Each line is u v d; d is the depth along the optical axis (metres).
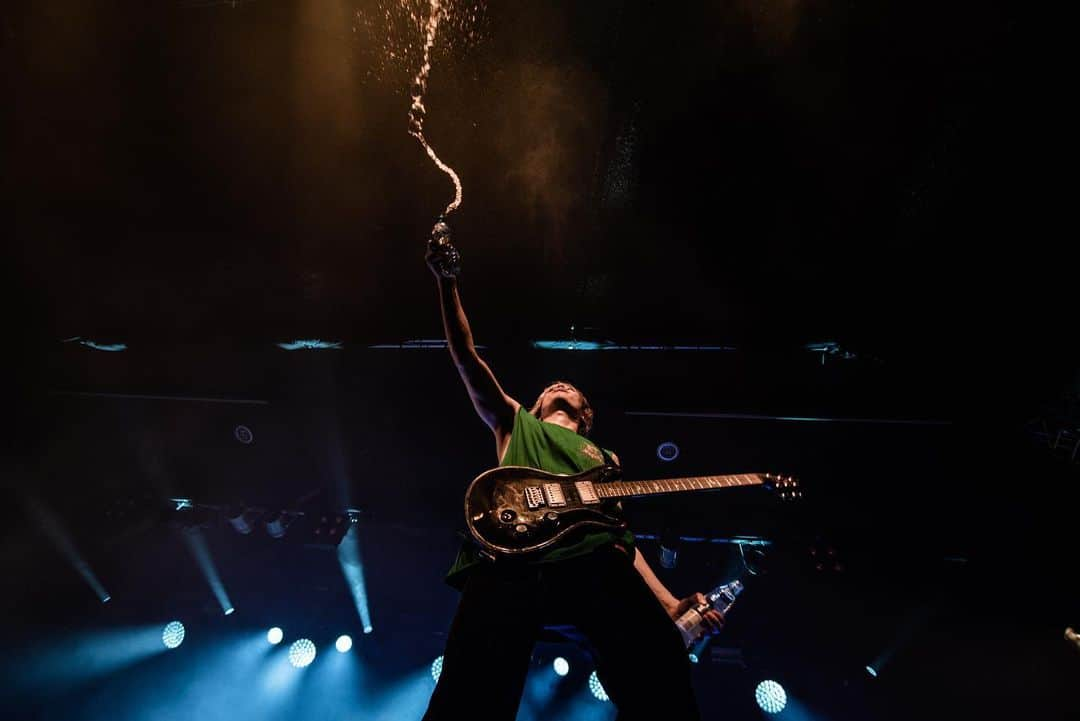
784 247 3.51
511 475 1.62
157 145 3.48
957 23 2.36
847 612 5.48
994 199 2.96
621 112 2.98
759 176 3.17
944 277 3.42
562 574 1.38
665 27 2.58
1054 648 4.56
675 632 1.39
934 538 4.80
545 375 4.45
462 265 4.02
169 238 4.07
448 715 1.12
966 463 4.25
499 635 1.25
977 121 2.67
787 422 4.48
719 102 2.86
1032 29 2.28
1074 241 2.99
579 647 1.53
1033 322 3.43
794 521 5.22
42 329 4.88
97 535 6.59
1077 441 3.59
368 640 6.97
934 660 5.15
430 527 6.02
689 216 3.47
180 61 3.08
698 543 5.61
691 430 4.66
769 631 5.86
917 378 3.94
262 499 6.17
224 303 4.53
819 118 2.84
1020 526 4.34
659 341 4.14
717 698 5.86
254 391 5.21
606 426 4.72
